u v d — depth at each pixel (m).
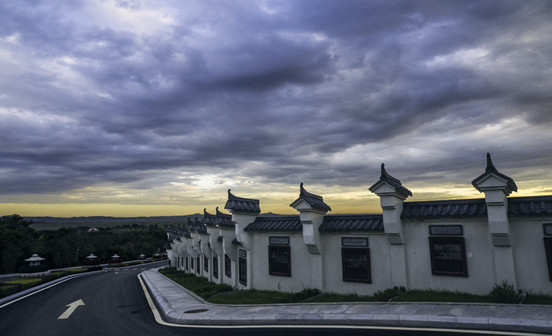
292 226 17.34
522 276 11.62
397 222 13.61
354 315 10.78
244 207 19.00
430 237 13.49
